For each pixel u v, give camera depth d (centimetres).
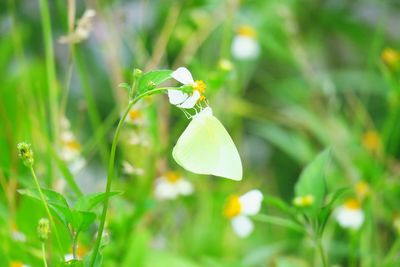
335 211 80
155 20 104
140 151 76
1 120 76
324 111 101
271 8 100
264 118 104
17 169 72
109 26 83
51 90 75
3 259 68
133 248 73
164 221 81
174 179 79
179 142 58
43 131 72
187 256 81
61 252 58
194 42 90
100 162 99
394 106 83
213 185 88
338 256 81
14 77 83
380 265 73
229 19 88
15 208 70
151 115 74
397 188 81
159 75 56
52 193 57
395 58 82
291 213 66
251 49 91
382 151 85
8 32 100
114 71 82
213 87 74
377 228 80
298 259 80
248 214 70
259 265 82
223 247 82
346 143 91
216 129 59
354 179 84
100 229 56
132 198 78
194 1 96
